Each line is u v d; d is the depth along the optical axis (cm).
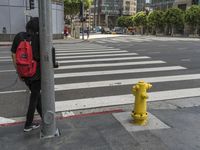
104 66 1300
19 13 3222
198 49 2181
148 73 1141
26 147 468
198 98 791
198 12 6309
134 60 1505
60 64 1351
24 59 480
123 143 482
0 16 3155
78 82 970
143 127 545
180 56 1694
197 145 479
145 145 475
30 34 488
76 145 474
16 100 760
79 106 713
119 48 2272
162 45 2644
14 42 489
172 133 523
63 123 565
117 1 14788
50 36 464
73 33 4762
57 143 480
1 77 1055
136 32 10456
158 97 798
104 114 618
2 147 468
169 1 8956
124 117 596
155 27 8481
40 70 488
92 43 3091
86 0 6356
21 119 615
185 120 590
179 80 1019
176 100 770
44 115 490
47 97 482
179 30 7338
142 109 555
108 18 14662
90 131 527
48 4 455
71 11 6031
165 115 619
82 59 1538
